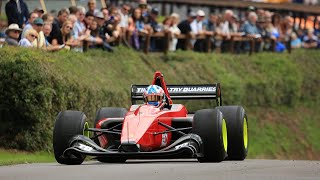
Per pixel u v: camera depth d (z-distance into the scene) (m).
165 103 55.44
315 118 119.50
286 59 120.81
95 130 52.19
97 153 48.94
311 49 132.88
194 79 102.31
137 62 95.31
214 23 112.31
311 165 50.59
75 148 49.62
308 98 122.19
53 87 70.31
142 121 51.06
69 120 51.47
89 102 76.00
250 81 110.88
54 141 51.28
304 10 137.88
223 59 110.88
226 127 56.06
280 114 114.69
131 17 99.75
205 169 45.28
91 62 85.88
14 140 67.75
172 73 100.31
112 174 41.44
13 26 76.12
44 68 69.81
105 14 93.56
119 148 49.88
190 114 58.91
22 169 45.91
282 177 40.56
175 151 48.66
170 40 104.69
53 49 80.19
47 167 47.69
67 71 75.69
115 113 57.72
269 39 121.94
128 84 88.69
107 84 82.94
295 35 130.50
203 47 110.81
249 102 110.62
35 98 68.19
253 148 104.94
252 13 118.94
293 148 110.75
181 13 124.00
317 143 114.81
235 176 40.81
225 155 52.97
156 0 121.56
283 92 116.75
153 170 44.09
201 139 51.16
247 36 117.44
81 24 88.31
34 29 78.19
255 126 108.81
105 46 93.12
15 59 68.25
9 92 67.94
